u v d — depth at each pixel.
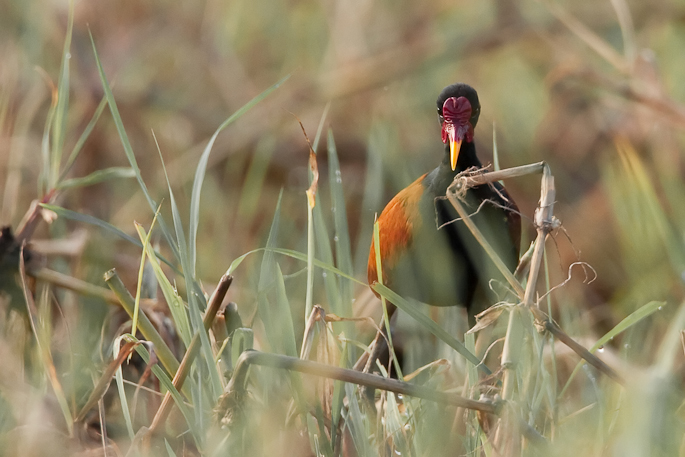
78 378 8.13
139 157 14.43
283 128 15.31
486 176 7.38
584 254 13.27
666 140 14.01
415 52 15.89
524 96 16.72
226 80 16.00
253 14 17.62
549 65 17.09
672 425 6.43
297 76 16.80
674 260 11.11
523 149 15.67
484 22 17.27
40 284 9.44
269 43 17.56
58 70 14.32
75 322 9.32
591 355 6.91
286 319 7.20
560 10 14.29
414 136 15.88
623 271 13.01
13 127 12.62
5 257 8.79
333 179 9.05
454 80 17.16
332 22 16.89
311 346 7.23
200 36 16.34
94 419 7.92
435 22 17.34
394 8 17.92
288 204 14.32
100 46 15.22
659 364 7.13
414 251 8.78
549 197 7.09
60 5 14.66
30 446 6.69
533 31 16.50
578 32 13.99
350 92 15.66
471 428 7.36
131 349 7.08
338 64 16.19
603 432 7.31
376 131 14.48
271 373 7.22
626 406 6.55
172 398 7.09
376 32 17.41
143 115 14.79
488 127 16.27
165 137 14.60
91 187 13.63
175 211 7.40
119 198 13.80
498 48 16.80
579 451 6.89
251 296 10.49
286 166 14.95
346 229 8.88
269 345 7.96
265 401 7.09
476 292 8.97
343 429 7.47
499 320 8.38
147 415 8.24
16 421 7.36
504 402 6.59
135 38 15.53
